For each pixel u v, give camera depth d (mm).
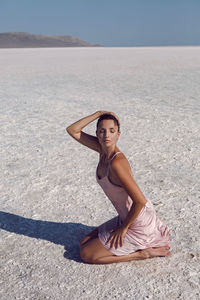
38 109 10789
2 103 11969
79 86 16203
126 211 3068
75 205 4457
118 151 2949
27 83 17750
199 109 10297
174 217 4086
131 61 34312
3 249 3543
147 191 4809
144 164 5852
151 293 2867
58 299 2824
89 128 8359
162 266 3205
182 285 2957
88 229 3875
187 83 16547
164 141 7148
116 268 3189
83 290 2918
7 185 5121
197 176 5316
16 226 3982
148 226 3119
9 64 32250
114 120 2896
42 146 6973
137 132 7867
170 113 9820
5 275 3141
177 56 43938
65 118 9453
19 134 7914
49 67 27891
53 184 5129
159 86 15680
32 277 3102
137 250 3240
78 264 3266
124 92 14078
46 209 4371
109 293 2875
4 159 6230
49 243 3627
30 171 5648
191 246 3500
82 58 41969
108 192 3051
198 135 7547
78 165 5891
